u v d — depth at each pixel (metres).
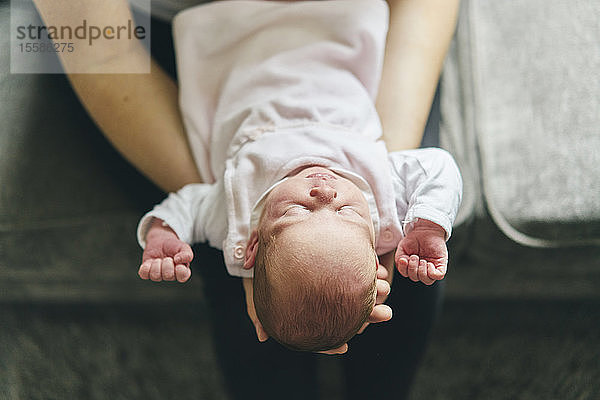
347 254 0.80
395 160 0.94
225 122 1.00
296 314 0.80
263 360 1.00
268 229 0.84
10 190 1.11
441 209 0.85
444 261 0.84
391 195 0.91
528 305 1.38
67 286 1.33
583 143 1.11
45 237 1.19
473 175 1.13
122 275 1.28
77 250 1.21
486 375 1.32
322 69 1.03
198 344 1.39
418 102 1.05
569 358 1.32
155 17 1.14
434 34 1.10
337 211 0.84
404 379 1.06
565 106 1.15
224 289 0.99
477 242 1.13
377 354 1.03
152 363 1.37
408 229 0.88
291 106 0.97
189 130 1.05
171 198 0.96
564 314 1.37
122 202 1.12
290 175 0.91
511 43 1.23
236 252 0.90
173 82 1.12
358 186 0.90
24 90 1.16
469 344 1.36
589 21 1.22
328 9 1.06
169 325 1.42
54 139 1.13
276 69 1.02
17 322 1.42
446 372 1.33
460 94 1.21
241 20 1.07
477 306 1.39
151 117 1.03
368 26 1.04
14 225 1.12
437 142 1.10
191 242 0.94
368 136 0.98
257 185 0.92
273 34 1.06
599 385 1.28
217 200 0.94
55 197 1.12
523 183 1.10
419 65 1.07
